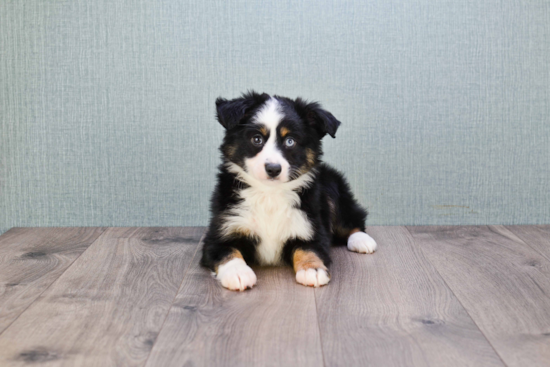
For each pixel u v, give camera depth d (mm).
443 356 1232
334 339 1316
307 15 2377
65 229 2441
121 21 2359
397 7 2375
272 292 1643
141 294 1619
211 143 2451
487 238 2268
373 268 1880
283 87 2428
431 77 2422
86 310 1493
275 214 1870
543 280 1742
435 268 1875
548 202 2527
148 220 2514
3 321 1415
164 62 2391
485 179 2502
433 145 2473
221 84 2414
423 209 2527
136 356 1228
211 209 1966
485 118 2455
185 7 2361
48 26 2350
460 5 2377
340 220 2201
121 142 2443
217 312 1481
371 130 2457
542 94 2445
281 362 1206
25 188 2473
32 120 2418
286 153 1789
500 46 2408
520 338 1325
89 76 2389
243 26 2379
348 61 2410
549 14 2387
